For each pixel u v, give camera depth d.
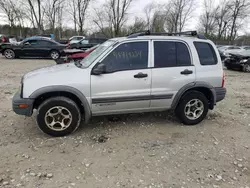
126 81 3.99
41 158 3.32
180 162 3.33
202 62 4.45
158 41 4.22
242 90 8.16
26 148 3.57
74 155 3.42
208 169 3.19
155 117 4.97
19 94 3.85
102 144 3.77
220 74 4.56
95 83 3.87
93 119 4.74
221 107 5.96
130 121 4.72
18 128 4.27
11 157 3.32
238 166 3.29
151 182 2.88
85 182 2.84
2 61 15.14
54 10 43.88
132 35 4.20
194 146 3.80
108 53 3.97
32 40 16.61
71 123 3.93
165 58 4.23
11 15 46.66
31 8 41.28
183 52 4.34
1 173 2.95
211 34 52.34
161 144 3.82
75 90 3.79
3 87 7.41
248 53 13.23
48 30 44.59
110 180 2.89
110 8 44.09
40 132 4.12
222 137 4.17
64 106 3.83
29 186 2.73
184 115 4.53
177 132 4.29
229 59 13.57
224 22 50.84
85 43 17.48
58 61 7.05
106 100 3.97
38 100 3.91
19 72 10.55
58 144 3.72
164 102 4.31
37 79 3.75
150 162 3.30
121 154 3.49
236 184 2.90
